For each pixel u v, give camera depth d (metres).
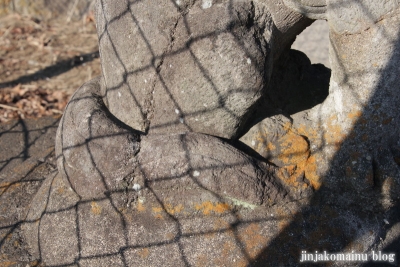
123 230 0.59
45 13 1.68
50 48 1.47
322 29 1.25
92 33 1.60
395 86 0.55
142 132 0.62
